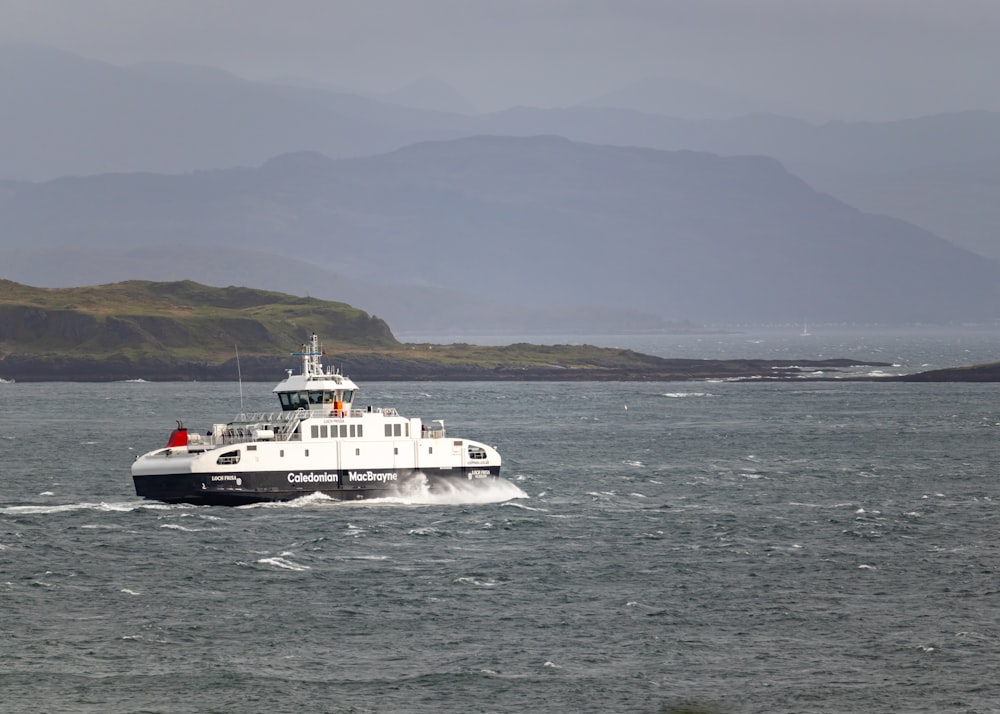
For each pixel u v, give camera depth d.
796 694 153.12
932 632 174.88
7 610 182.50
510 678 157.38
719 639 172.12
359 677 157.50
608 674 159.12
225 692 152.38
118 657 163.38
